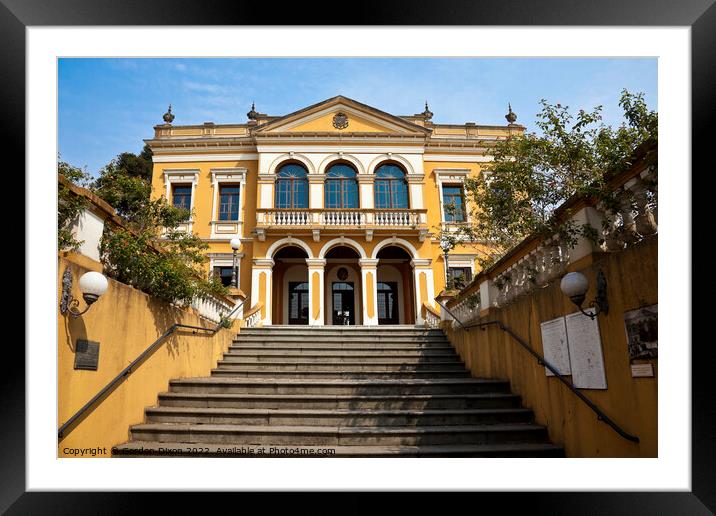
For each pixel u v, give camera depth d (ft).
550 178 21.75
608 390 14.30
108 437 16.89
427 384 23.90
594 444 15.15
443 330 40.75
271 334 40.01
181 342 24.81
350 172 67.67
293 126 68.54
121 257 17.99
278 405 21.93
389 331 42.24
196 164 68.39
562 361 17.52
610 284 14.30
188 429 18.58
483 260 34.14
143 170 91.30
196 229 65.51
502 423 20.36
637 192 13.78
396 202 66.85
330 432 18.47
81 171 26.45
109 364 17.03
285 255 69.46
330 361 32.55
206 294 28.63
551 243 18.62
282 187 66.39
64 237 14.56
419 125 70.90
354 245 62.64
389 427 19.61
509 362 23.79
